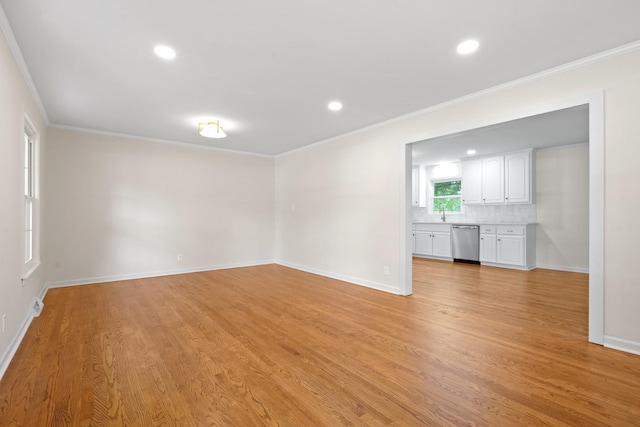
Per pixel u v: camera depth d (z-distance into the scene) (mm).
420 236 7539
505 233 6113
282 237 6531
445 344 2561
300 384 1961
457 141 5438
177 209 5551
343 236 4996
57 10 1961
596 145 2521
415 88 3205
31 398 1800
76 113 3980
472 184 6824
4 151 2217
